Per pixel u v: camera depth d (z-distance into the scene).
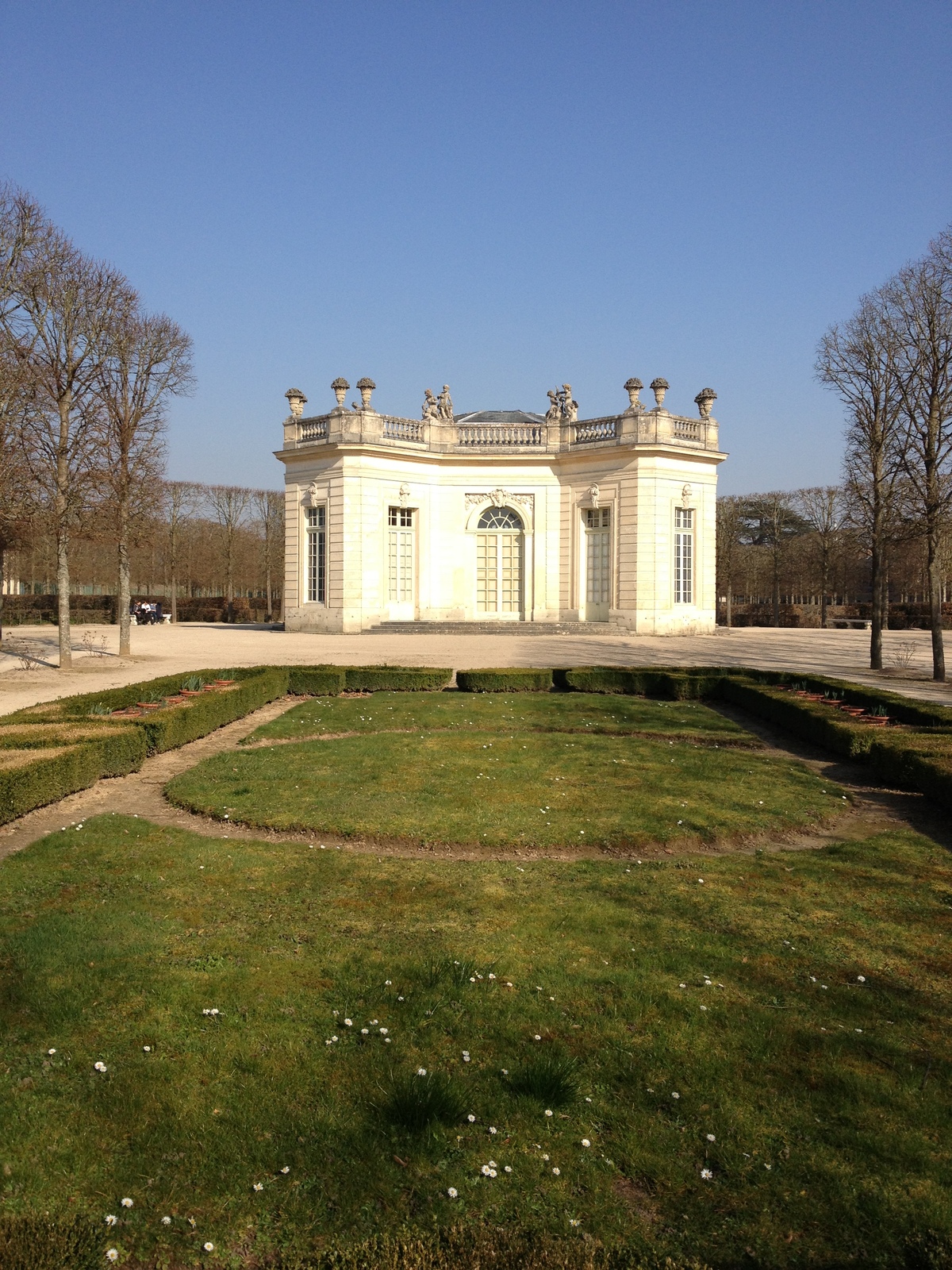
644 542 35.66
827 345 23.30
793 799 10.81
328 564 36.59
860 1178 3.99
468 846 8.80
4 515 20.81
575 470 37.84
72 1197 3.79
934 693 19.64
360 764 12.24
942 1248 3.56
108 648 29.00
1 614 37.31
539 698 19.61
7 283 21.62
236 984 5.62
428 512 38.25
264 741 14.67
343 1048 4.92
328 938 6.41
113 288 23.23
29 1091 4.48
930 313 21.08
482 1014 5.32
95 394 23.31
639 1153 4.13
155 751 13.06
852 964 6.17
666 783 11.38
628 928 6.73
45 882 7.41
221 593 65.94
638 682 21.08
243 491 59.81
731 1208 3.81
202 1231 3.64
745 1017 5.38
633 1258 3.48
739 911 7.13
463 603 38.72
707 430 37.38
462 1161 4.06
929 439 21.47
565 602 38.41
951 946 6.51
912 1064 4.92
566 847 8.84
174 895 7.19
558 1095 4.51
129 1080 4.57
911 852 8.78
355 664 24.28
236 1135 4.18
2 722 12.72
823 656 28.31
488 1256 3.46
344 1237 3.60
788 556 59.97
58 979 5.61
